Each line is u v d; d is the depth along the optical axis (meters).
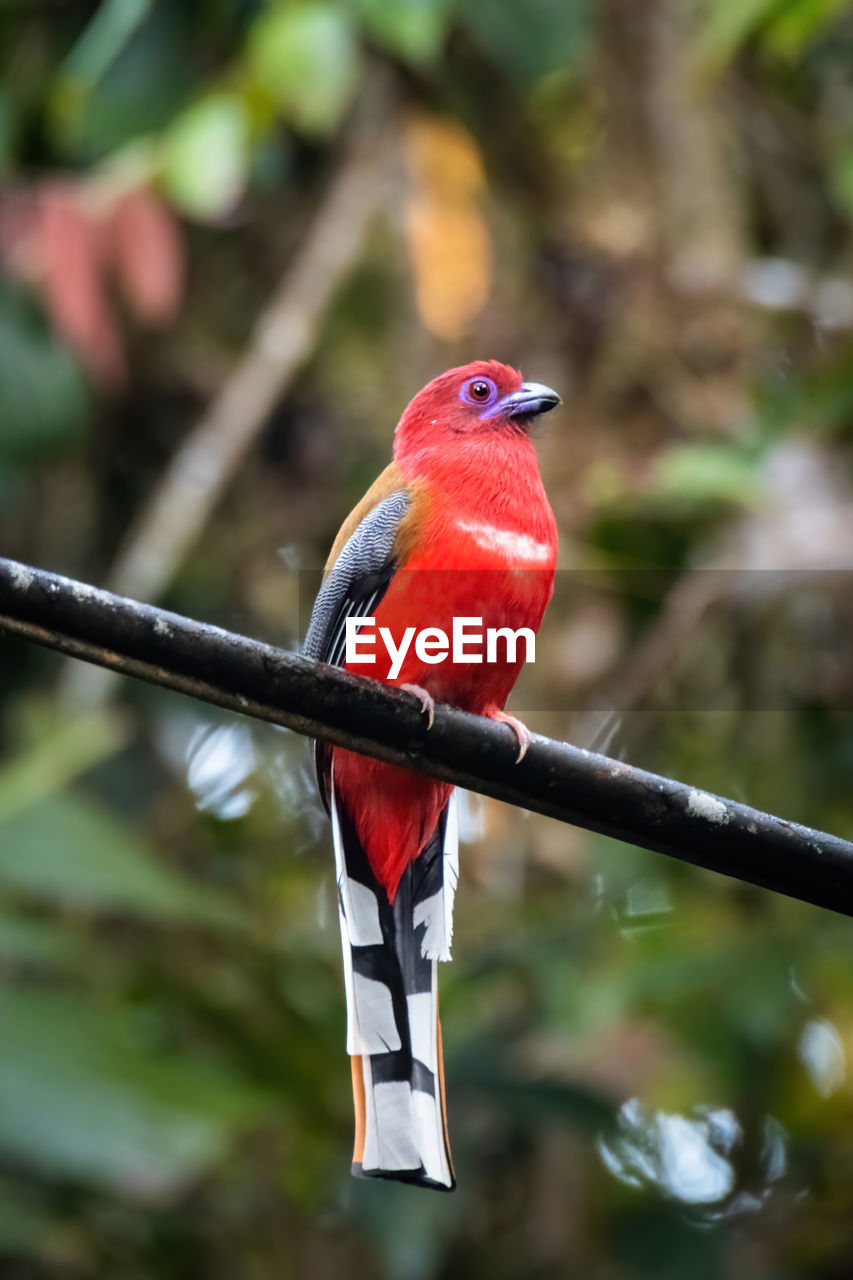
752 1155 12.84
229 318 13.42
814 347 13.24
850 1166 13.04
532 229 13.24
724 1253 12.39
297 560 13.07
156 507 11.77
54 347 11.38
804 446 12.34
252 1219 11.98
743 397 12.87
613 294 13.03
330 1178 11.48
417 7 10.92
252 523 13.14
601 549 12.24
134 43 12.29
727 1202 12.95
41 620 4.96
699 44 12.70
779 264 13.79
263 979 10.82
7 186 11.78
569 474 12.70
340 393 13.16
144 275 11.19
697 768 12.83
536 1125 11.66
